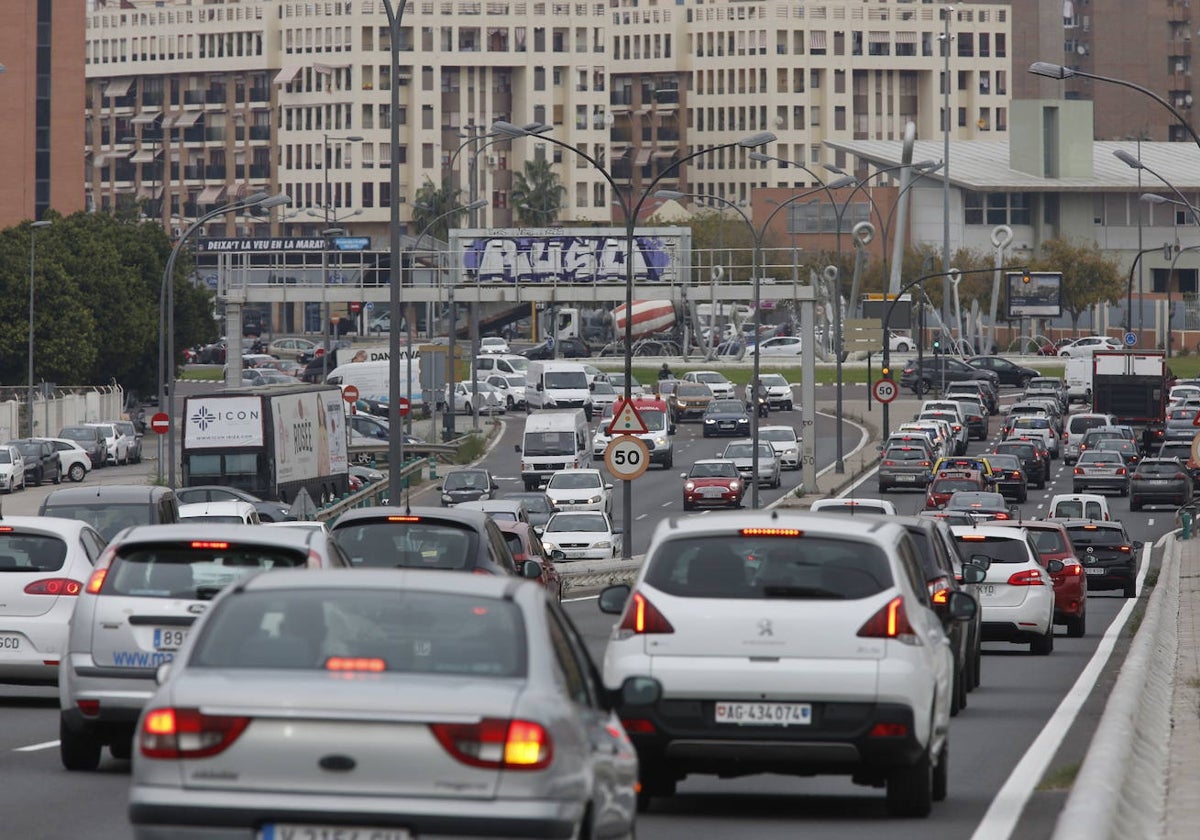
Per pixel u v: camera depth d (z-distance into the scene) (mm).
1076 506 159250
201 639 24531
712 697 36969
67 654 43875
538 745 22812
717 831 36750
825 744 36625
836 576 37375
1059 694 67062
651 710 37125
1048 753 49938
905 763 36969
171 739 22812
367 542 60531
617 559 141125
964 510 148625
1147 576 136875
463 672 23797
